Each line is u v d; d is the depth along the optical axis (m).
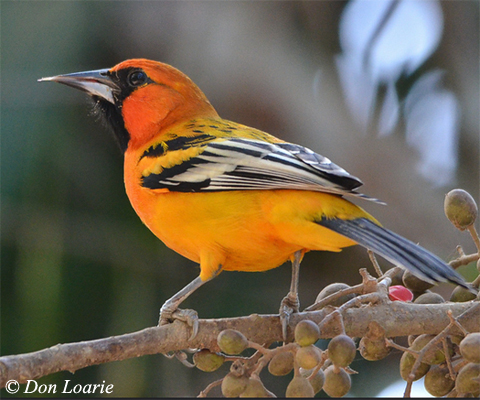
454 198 6.96
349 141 13.84
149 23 13.23
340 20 14.59
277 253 7.63
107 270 10.45
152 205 7.94
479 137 13.97
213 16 13.62
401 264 6.32
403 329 6.65
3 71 10.84
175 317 6.68
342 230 6.89
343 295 6.98
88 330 9.99
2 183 10.09
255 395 5.66
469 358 5.68
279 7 14.01
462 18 14.59
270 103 13.60
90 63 12.49
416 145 14.41
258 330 6.85
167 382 10.30
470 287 6.10
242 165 7.42
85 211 10.58
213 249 7.62
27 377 5.78
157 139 8.59
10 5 11.32
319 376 5.96
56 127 10.65
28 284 9.73
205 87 13.59
